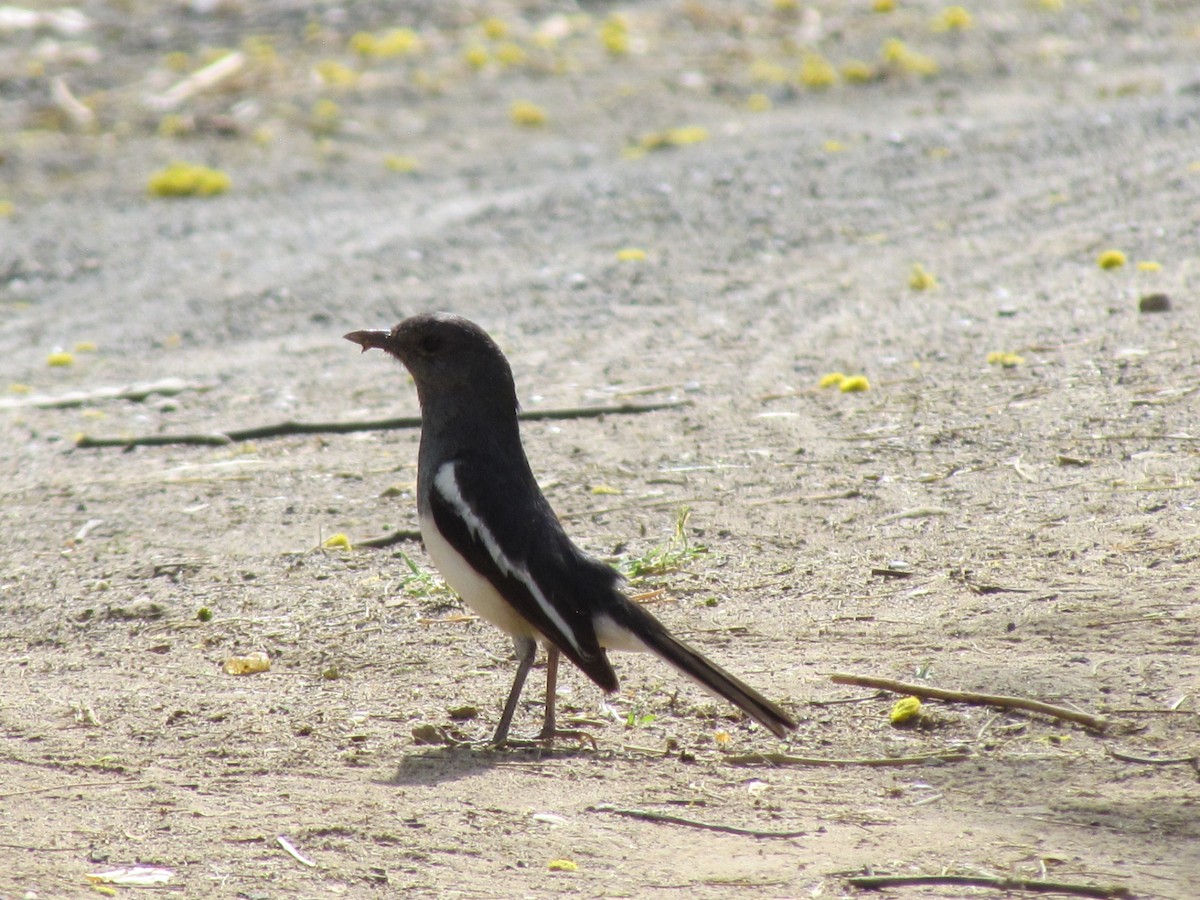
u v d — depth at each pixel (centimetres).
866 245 1869
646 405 1377
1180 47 2855
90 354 1750
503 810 701
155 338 1791
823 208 2034
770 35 3123
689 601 959
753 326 1608
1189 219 1778
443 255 2003
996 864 627
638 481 1190
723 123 2589
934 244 1833
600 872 634
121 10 3488
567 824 684
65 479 1324
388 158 2519
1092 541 980
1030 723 763
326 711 842
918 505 1080
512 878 630
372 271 1961
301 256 2055
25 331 1852
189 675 905
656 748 778
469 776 745
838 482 1143
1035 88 2638
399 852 658
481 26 3266
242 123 2722
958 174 2119
